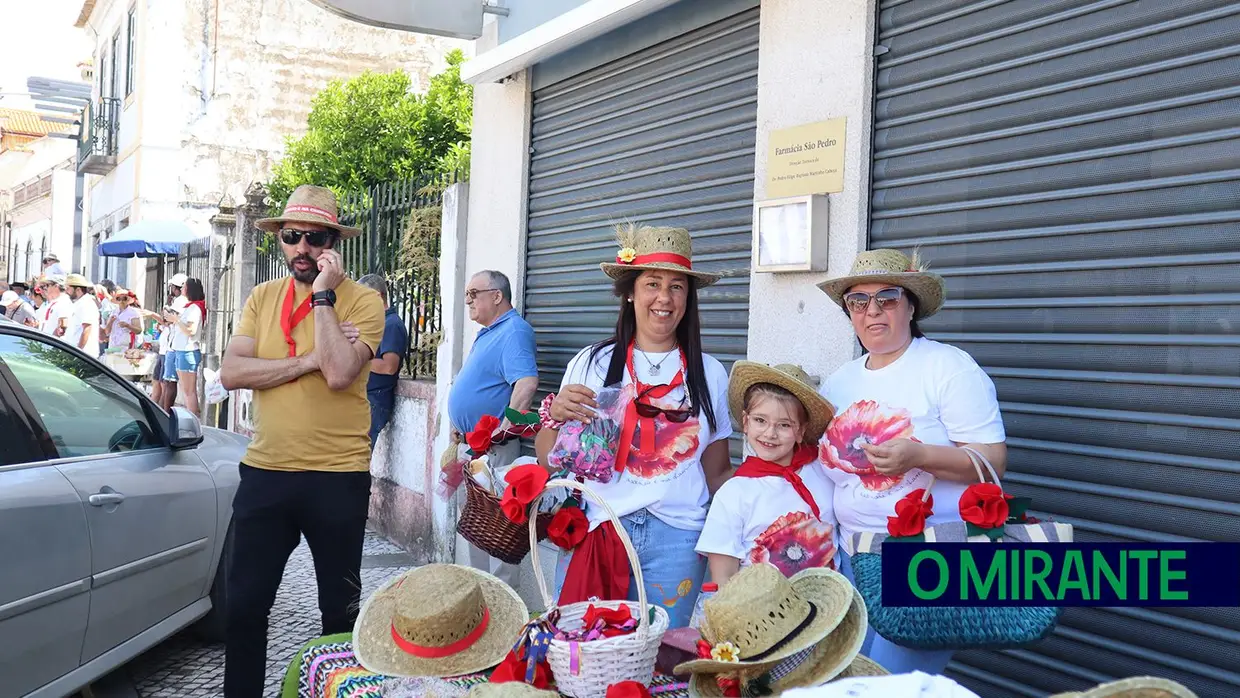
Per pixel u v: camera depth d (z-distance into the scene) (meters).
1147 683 1.44
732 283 4.52
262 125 18.45
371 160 11.98
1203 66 2.78
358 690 2.21
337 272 3.73
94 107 23.75
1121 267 2.97
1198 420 2.77
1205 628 2.72
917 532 2.31
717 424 3.08
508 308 5.51
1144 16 2.92
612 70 5.39
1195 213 2.79
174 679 4.71
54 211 29.88
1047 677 3.13
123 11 20.41
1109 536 2.99
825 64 3.94
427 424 7.11
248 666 3.60
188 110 17.98
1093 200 3.06
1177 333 2.83
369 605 2.48
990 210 3.37
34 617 3.62
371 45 18.92
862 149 3.79
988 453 2.55
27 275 35.19
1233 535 2.68
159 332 13.71
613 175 5.37
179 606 4.70
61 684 3.81
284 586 6.41
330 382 3.64
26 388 4.02
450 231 6.87
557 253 5.89
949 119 3.52
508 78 6.30
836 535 2.82
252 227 11.52
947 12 3.52
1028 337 3.23
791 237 3.98
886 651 2.59
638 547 2.86
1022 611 2.26
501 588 2.53
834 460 2.74
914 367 2.68
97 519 4.00
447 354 6.75
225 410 11.87
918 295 2.74
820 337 3.93
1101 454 3.00
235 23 18.16
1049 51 3.19
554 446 2.88
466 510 3.09
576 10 5.23
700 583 2.96
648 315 3.00
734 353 4.50
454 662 2.30
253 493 3.68
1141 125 2.93
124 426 4.52
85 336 13.02
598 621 2.21
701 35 4.73
